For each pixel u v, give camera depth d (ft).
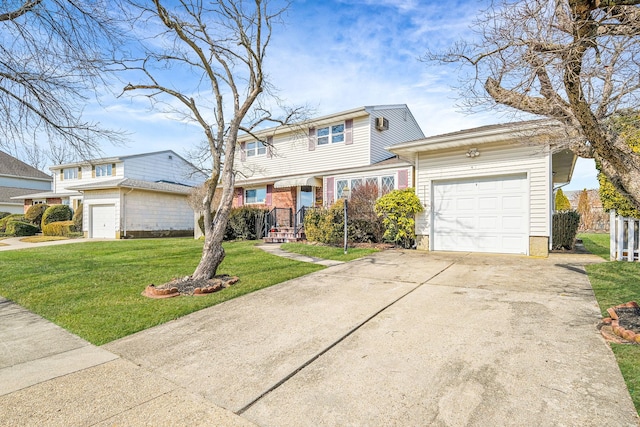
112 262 30.14
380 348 11.57
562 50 10.52
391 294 17.78
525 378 9.21
